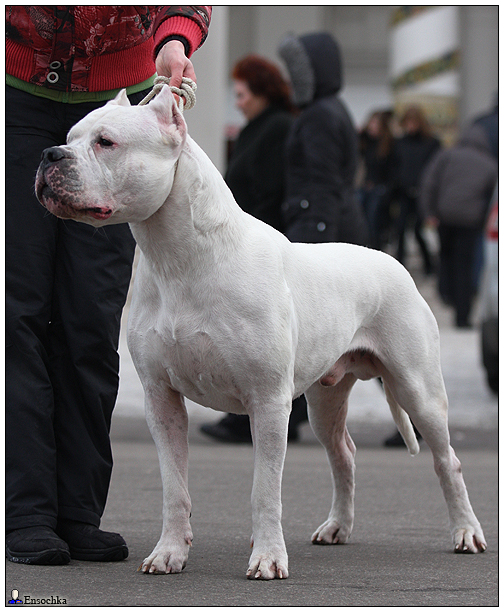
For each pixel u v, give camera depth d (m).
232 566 5.95
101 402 6.40
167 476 5.82
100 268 6.34
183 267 5.51
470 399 14.08
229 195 5.72
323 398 7.01
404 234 25.80
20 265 6.23
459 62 33.91
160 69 6.00
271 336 5.57
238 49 35.88
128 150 5.20
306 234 10.57
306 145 10.60
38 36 6.11
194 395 5.83
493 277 13.93
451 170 21.17
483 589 5.52
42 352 6.32
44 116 6.28
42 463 6.16
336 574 5.84
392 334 6.77
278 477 5.64
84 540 6.13
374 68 36.69
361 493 8.79
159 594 5.20
